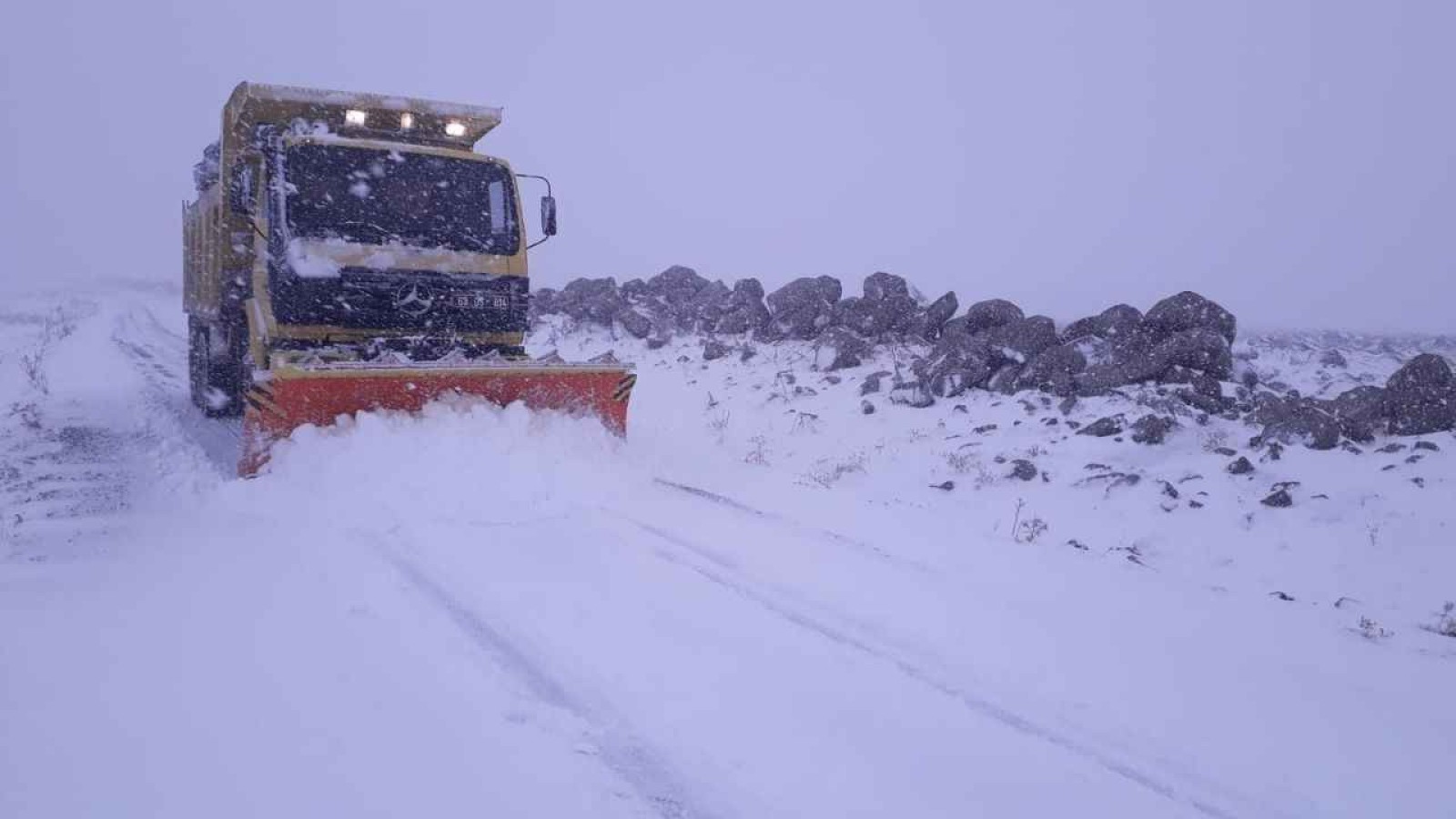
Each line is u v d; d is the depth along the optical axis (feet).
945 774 11.82
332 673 13.38
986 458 31.73
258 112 31.07
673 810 10.64
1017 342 39.50
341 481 23.24
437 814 10.17
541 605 16.49
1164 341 37.60
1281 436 30.53
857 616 16.97
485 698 12.92
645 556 19.86
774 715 13.01
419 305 28.55
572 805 10.56
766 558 20.24
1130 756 12.55
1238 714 13.94
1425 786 12.11
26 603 15.92
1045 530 25.39
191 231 40.45
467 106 32.48
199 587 16.94
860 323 49.44
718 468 31.91
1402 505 25.08
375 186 28.68
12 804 9.93
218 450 30.60
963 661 15.28
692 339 58.08
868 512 25.52
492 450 24.56
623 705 12.96
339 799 10.33
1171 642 16.79
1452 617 19.76
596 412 28.35
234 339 34.53
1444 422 29.89
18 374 45.50
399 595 16.67
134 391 43.29
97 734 11.44
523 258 30.58
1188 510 26.73
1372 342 69.67
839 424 37.86
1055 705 13.89
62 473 27.27
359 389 24.81
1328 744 13.14
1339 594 21.58
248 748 11.26
